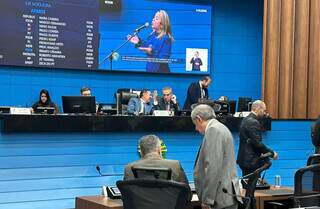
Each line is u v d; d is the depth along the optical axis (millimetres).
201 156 3508
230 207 3443
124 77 8359
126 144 5234
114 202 3645
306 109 6891
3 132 4590
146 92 7008
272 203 3975
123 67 8242
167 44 8547
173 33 8586
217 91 9062
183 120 5520
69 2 7805
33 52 7570
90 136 5051
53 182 4848
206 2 8914
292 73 6922
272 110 6863
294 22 6961
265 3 7004
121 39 8211
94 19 7992
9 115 4586
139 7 8328
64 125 4855
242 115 6070
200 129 3615
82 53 7918
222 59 9102
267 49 6973
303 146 6281
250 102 6918
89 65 7969
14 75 7555
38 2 7578
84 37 7926
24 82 7629
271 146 6070
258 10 9344
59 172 4879
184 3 8680
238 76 9203
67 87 7934
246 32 9258
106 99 8219
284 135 6160
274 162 6070
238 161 5258
